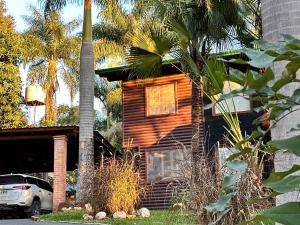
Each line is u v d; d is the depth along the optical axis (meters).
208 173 6.05
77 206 12.84
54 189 15.56
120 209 11.36
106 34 23.22
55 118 28.64
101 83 31.67
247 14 13.12
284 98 1.32
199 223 5.75
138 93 17.58
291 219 1.06
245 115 15.00
